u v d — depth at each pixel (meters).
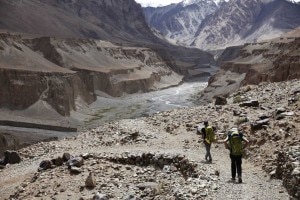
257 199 13.25
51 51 126.06
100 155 21.77
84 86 107.75
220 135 21.62
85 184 17.95
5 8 192.75
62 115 87.00
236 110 24.89
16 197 18.53
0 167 24.88
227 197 13.54
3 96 86.06
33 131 71.06
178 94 127.81
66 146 26.34
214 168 17.00
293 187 12.96
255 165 17.41
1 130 68.12
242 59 145.00
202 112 27.58
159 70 176.38
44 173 20.48
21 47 112.56
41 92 90.19
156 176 18.14
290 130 18.52
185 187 14.70
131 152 21.41
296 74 66.81
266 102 26.36
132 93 131.00
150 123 28.55
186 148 21.47
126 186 17.52
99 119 86.12
